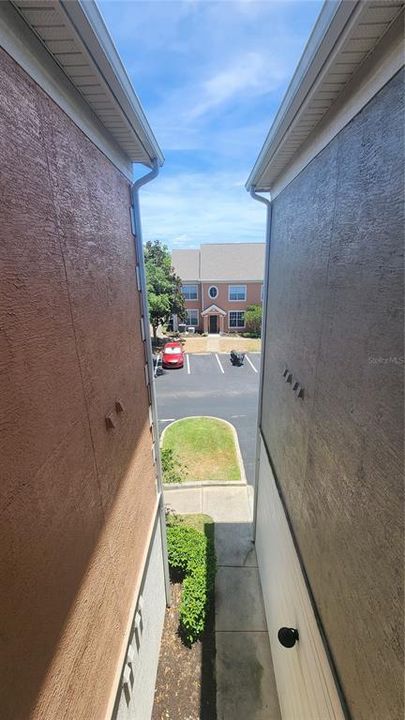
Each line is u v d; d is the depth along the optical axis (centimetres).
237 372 1798
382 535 167
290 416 382
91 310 247
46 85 182
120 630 299
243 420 1198
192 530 633
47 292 180
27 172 160
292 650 354
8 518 140
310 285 308
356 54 187
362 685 187
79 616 213
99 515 254
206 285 2769
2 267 139
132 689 330
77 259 222
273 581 465
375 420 178
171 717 403
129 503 338
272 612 464
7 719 135
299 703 322
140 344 400
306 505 312
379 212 176
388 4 149
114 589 286
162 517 496
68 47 179
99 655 246
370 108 186
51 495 179
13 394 146
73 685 201
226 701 417
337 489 232
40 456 169
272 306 509
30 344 162
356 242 206
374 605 174
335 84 220
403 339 152
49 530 176
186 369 1864
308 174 314
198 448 991
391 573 157
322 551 263
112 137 298
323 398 266
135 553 355
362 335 196
